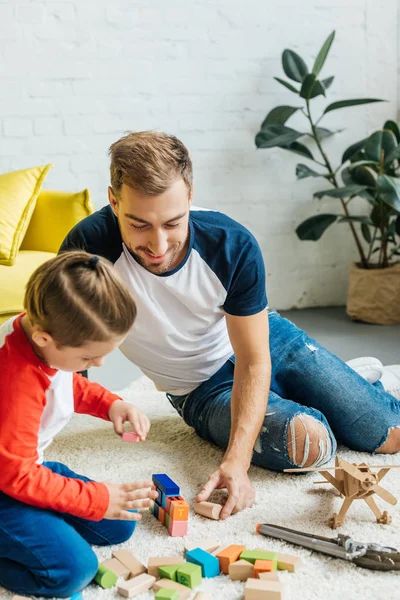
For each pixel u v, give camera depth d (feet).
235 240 5.38
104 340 4.09
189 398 6.35
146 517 5.22
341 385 6.16
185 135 11.47
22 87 10.79
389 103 12.13
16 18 10.60
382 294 11.21
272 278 12.19
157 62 11.19
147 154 4.50
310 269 12.32
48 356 4.21
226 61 11.41
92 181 11.26
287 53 11.01
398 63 12.04
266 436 5.65
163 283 5.40
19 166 10.98
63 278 3.98
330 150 12.03
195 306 5.56
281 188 11.94
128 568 4.51
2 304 8.15
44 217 9.47
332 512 5.23
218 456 6.20
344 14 11.69
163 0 11.05
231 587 4.37
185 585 4.35
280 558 4.54
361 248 11.62
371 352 9.74
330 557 4.65
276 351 6.34
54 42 10.78
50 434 4.68
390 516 5.05
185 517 4.92
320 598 4.21
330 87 11.87
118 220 5.05
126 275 5.36
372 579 4.42
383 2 11.80
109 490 4.34
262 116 11.69
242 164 11.73
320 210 12.15
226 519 5.13
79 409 5.14
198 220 5.42
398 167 11.50
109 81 11.07
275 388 6.29
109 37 10.96
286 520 5.12
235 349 5.64
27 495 4.15
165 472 5.90
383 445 6.14
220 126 11.56
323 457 5.63
